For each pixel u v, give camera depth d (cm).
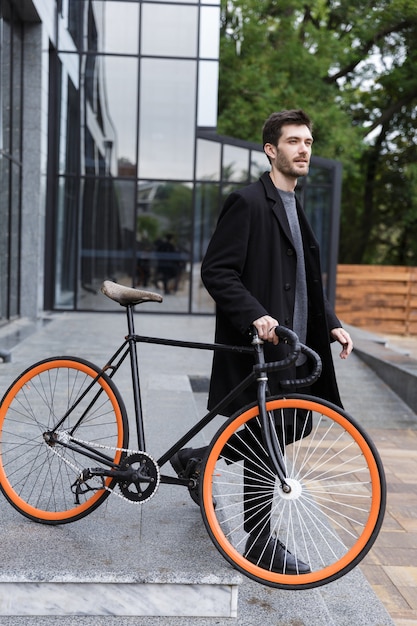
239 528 310
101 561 265
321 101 2084
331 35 2105
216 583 257
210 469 273
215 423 529
